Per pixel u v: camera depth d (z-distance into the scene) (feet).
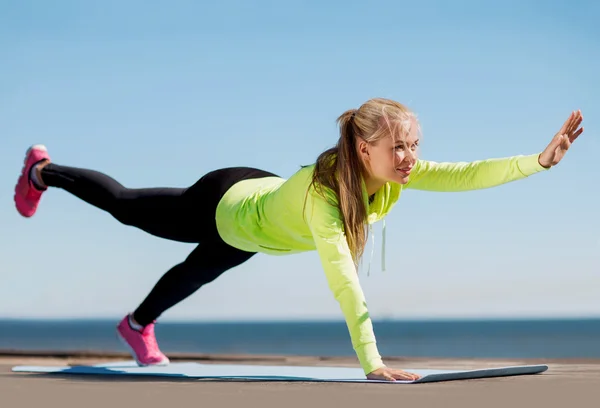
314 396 7.82
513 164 10.64
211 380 10.80
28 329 264.93
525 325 296.92
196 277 13.17
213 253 12.51
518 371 10.29
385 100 10.04
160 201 12.40
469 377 9.76
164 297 13.79
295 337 169.89
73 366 14.56
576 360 16.94
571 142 10.32
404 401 7.26
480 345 90.74
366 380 9.69
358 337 9.72
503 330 209.67
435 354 63.05
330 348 93.25
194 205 12.12
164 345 112.37
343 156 10.02
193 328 322.75
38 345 97.09
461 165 11.18
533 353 62.18
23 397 8.04
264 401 7.44
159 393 8.38
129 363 15.39
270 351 80.28
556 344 88.69
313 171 10.19
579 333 157.69
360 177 10.10
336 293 9.84
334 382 9.86
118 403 7.41
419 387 8.64
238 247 12.10
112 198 12.85
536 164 10.37
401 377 9.43
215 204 11.91
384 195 10.68
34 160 13.84
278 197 10.87
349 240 10.12
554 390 8.14
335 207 10.00
